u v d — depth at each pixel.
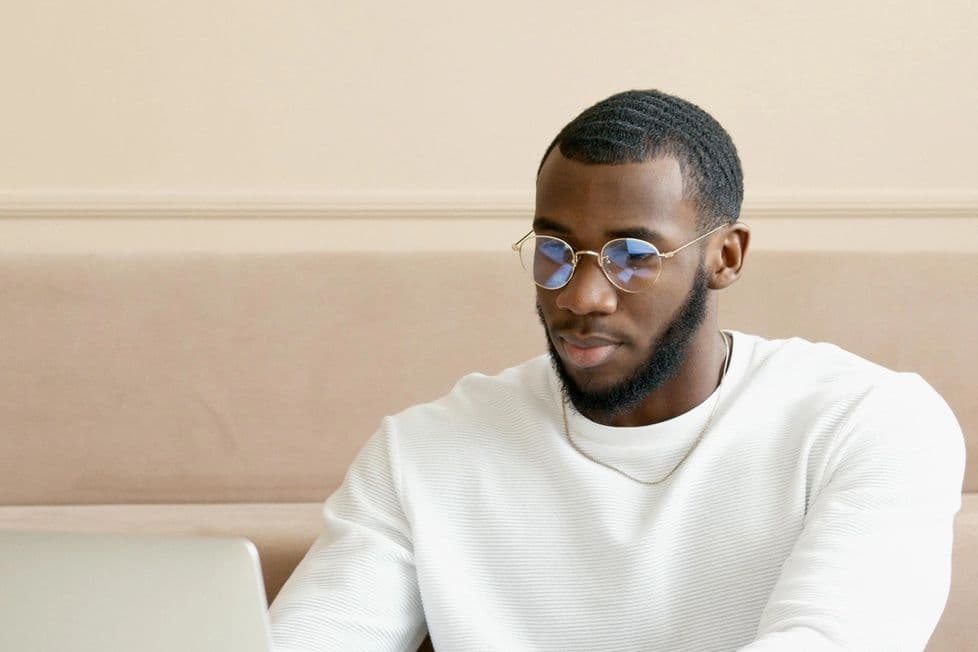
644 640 1.46
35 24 3.32
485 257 2.79
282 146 3.34
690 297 1.44
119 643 1.07
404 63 3.30
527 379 1.62
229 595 1.04
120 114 3.35
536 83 3.30
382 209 3.33
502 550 1.52
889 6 3.24
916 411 1.49
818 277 2.75
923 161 3.29
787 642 1.23
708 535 1.46
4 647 1.08
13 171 3.37
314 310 2.78
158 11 3.32
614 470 1.52
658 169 1.40
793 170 3.30
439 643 1.52
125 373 2.77
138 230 3.38
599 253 1.40
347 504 1.60
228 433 2.75
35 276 2.80
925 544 1.38
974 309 2.73
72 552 1.05
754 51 3.27
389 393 2.75
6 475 2.74
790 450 1.47
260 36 3.31
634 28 3.27
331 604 1.50
